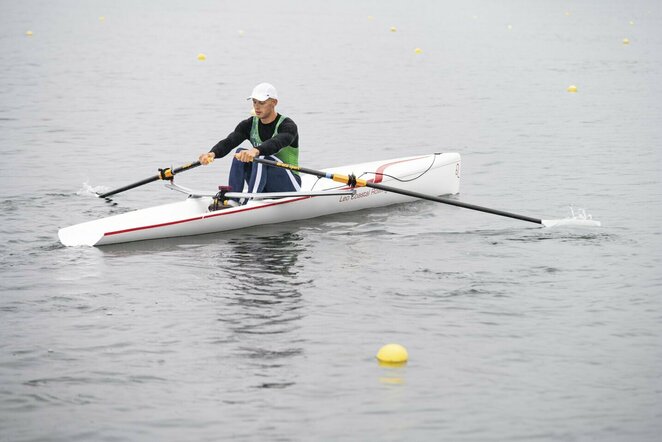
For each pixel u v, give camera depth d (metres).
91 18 74.88
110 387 10.42
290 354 11.35
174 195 20.14
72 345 11.59
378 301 13.30
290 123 17.36
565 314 12.83
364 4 101.62
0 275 14.27
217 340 11.78
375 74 44.47
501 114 32.62
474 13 91.69
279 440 9.28
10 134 27.45
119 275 14.38
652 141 27.09
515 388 10.48
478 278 14.39
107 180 21.58
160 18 76.81
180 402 10.07
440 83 41.47
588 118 31.75
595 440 9.36
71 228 16.23
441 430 9.51
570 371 10.95
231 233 17.11
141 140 26.97
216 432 9.43
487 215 18.62
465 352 11.47
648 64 50.25
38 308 12.88
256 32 66.12
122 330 12.10
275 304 13.14
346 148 26.25
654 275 14.55
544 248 16.11
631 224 17.72
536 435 9.44
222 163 23.89
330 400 10.13
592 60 52.00
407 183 19.86
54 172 22.30
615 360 11.27
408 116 32.03
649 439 9.38
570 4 105.81
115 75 42.34
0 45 54.44
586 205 19.31
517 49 57.97
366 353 11.40
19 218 17.78
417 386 10.48
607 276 14.51
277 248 16.11
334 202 18.69
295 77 42.72
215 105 34.00
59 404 10.02
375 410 9.92
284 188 17.78
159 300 13.27
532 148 26.11
